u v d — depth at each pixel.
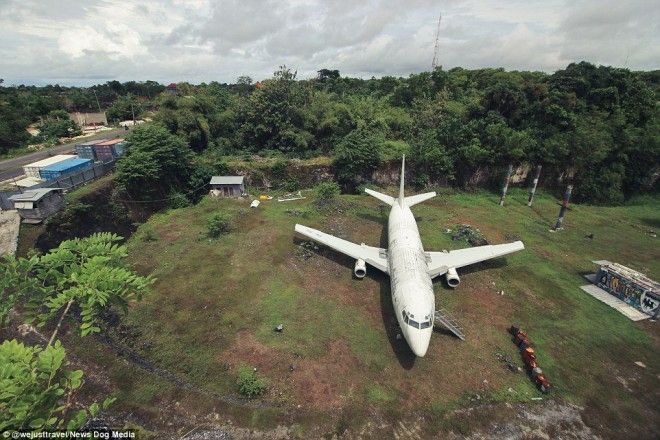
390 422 21.59
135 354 25.75
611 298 33.75
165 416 21.73
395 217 39.22
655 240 45.91
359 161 58.94
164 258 38.12
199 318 29.56
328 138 68.94
